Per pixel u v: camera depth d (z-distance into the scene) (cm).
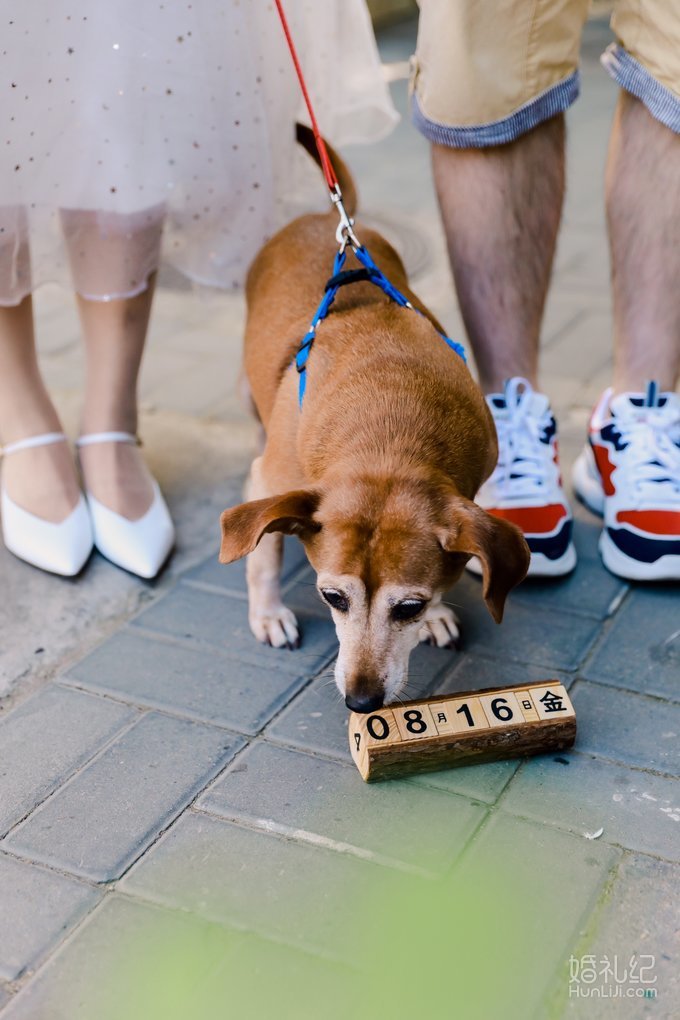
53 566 266
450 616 242
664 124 246
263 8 267
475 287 272
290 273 253
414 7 848
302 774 204
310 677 232
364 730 197
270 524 191
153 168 254
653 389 269
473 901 175
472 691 206
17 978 166
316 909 175
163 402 352
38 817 197
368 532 190
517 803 196
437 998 159
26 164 242
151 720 220
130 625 252
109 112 242
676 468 259
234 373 370
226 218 284
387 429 203
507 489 261
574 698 222
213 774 205
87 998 162
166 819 195
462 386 219
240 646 243
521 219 264
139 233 261
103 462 278
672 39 237
